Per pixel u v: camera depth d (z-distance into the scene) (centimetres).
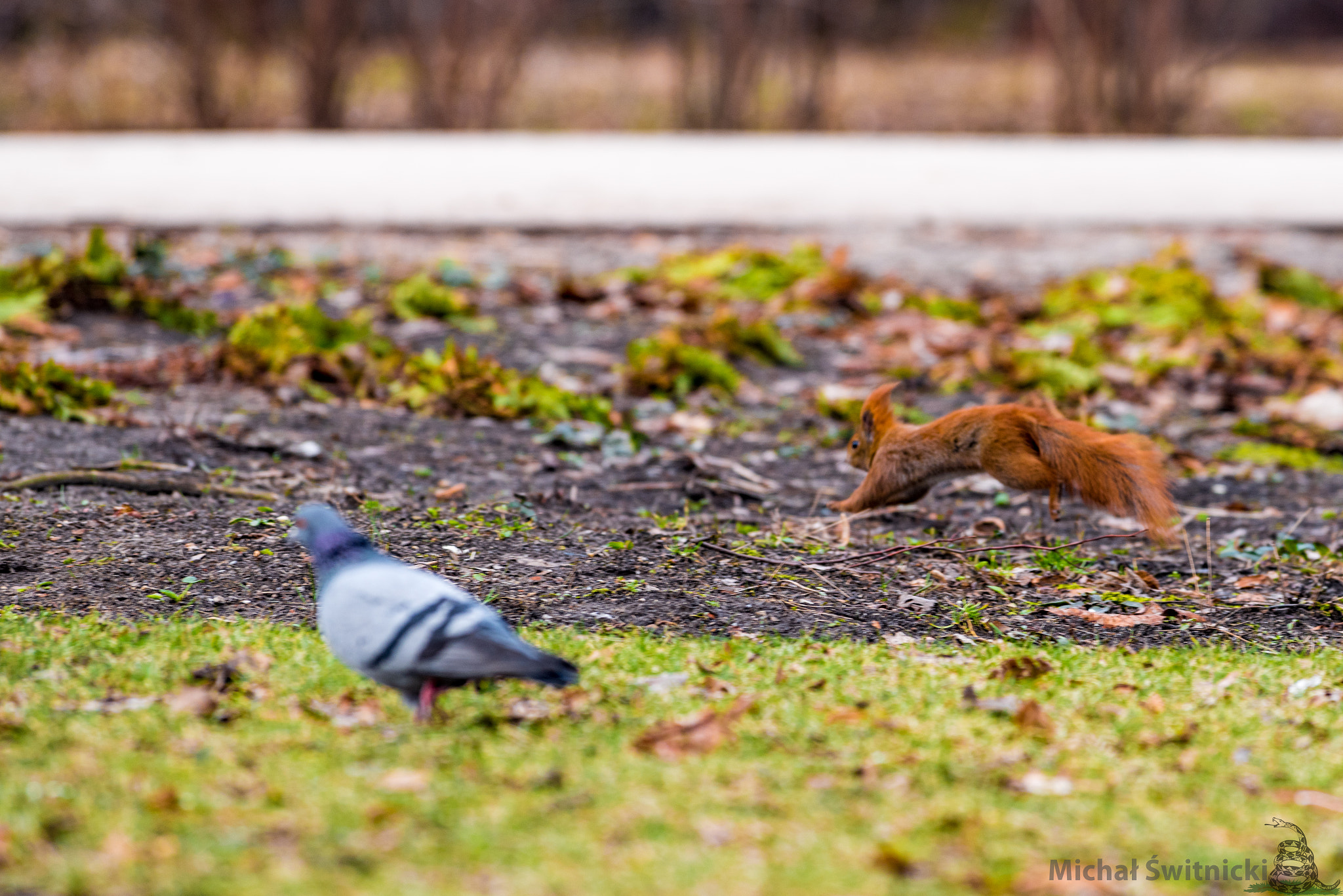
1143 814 618
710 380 1510
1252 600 966
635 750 670
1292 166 2945
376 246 2078
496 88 3650
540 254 2077
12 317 1501
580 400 1377
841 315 1805
